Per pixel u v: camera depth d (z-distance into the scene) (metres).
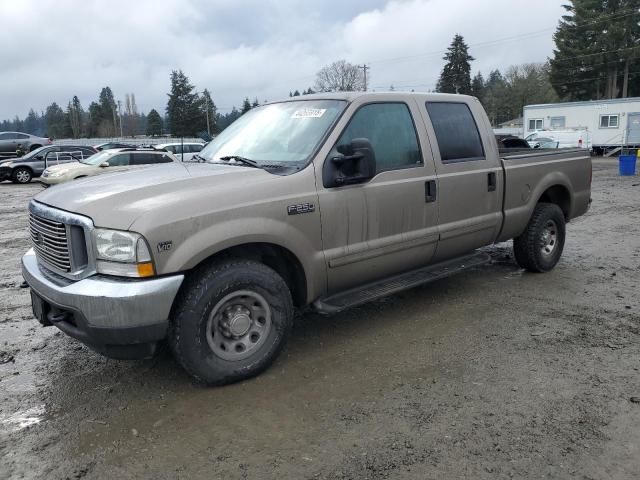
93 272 3.29
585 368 3.86
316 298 4.12
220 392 3.61
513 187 5.60
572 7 58.50
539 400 3.42
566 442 2.97
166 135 85.44
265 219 3.65
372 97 4.47
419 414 3.29
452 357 4.09
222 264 3.56
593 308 5.12
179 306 3.43
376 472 2.75
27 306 5.63
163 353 4.25
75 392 3.65
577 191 6.59
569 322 4.77
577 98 60.72
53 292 3.34
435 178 4.75
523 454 2.87
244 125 4.88
